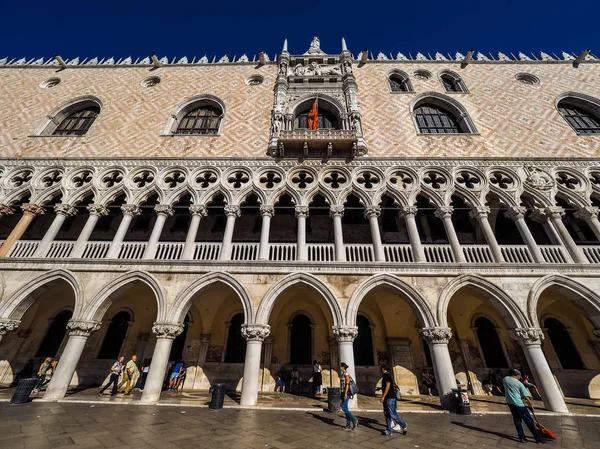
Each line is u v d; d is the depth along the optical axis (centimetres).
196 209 1533
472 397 1459
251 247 1466
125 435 684
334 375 1570
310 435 734
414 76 2266
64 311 1747
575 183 1589
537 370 1130
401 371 1574
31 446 588
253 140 1817
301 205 1531
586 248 1423
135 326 1716
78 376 1578
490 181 1608
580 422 938
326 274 1312
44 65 2414
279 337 1689
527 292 1251
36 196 1590
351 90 2023
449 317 1714
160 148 1800
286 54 2320
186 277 1320
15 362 1602
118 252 1425
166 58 2481
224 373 1608
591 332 1595
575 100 2031
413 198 1555
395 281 1288
